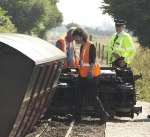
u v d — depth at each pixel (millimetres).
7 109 13492
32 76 13555
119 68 23172
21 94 13492
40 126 19781
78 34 21422
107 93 22359
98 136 18266
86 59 21500
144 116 23516
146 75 37781
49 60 15125
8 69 13516
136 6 50375
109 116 21812
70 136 18156
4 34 15805
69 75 21922
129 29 52062
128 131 19281
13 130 13711
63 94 21828
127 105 22328
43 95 16500
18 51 13453
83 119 22250
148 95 31266
